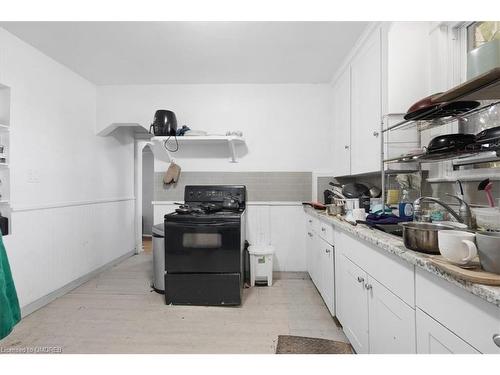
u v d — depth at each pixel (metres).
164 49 2.33
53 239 2.44
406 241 0.97
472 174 1.36
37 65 2.29
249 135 3.09
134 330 1.88
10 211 2.04
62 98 2.59
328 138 3.06
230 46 2.28
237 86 3.08
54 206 2.44
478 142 1.13
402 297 1.00
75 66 2.63
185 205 2.65
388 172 1.76
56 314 2.13
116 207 3.54
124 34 2.09
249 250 2.75
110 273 3.15
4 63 2.00
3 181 2.03
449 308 0.76
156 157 3.11
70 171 2.69
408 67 1.69
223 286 2.27
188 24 1.97
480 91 0.96
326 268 2.10
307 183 3.07
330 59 2.51
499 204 1.21
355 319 1.49
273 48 2.31
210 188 2.95
